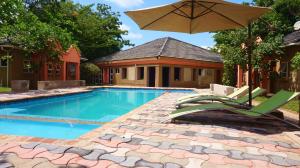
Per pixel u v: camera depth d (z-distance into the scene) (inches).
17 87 677.9
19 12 786.8
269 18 824.9
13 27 769.6
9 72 824.9
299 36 594.6
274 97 294.4
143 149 174.9
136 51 1234.6
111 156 159.0
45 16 1238.9
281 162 156.6
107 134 213.2
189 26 342.6
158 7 273.6
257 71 729.6
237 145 190.7
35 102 534.6
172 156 162.4
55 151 164.2
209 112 331.3
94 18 1393.9
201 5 268.1
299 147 188.7
